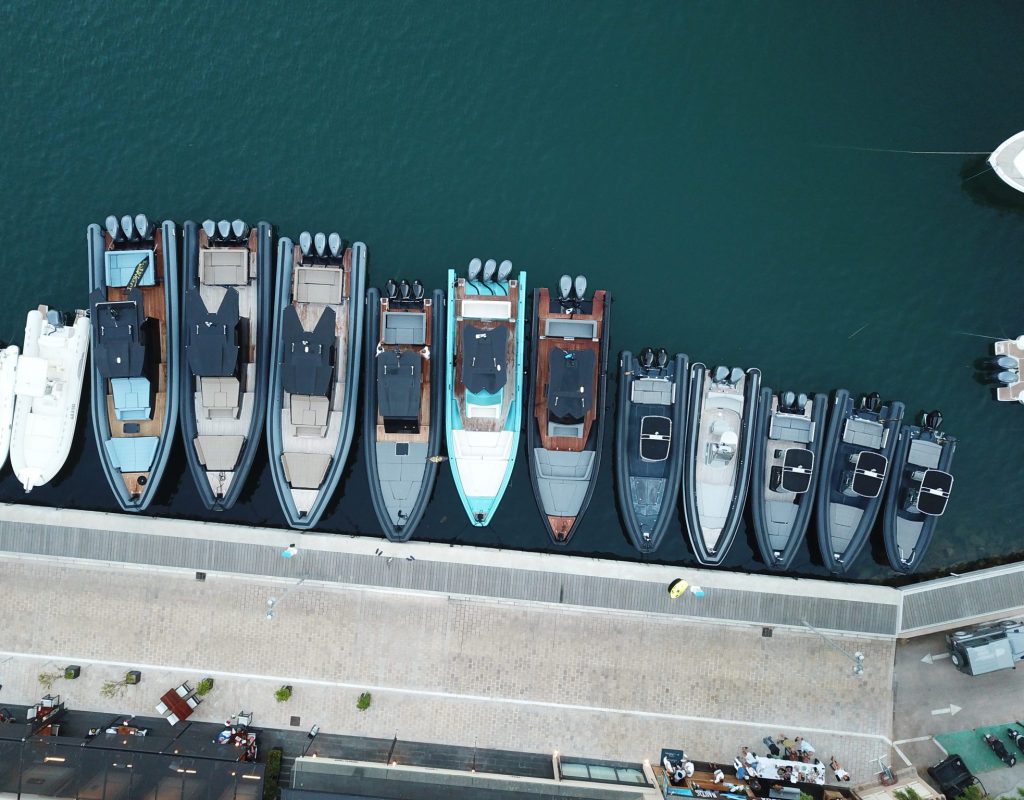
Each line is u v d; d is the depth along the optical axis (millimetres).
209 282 21562
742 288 24031
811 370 23781
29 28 24406
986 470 23672
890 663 22359
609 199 24156
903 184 24422
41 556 22266
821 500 22188
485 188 24156
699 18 24156
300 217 23922
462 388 21578
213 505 21266
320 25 24375
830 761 21859
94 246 21641
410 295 22188
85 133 24172
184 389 21578
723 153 24312
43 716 21281
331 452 21625
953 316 24109
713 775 21516
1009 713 22250
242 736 21328
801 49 24156
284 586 22234
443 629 22281
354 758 21750
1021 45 24094
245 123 24156
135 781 20156
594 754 22031
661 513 21641
